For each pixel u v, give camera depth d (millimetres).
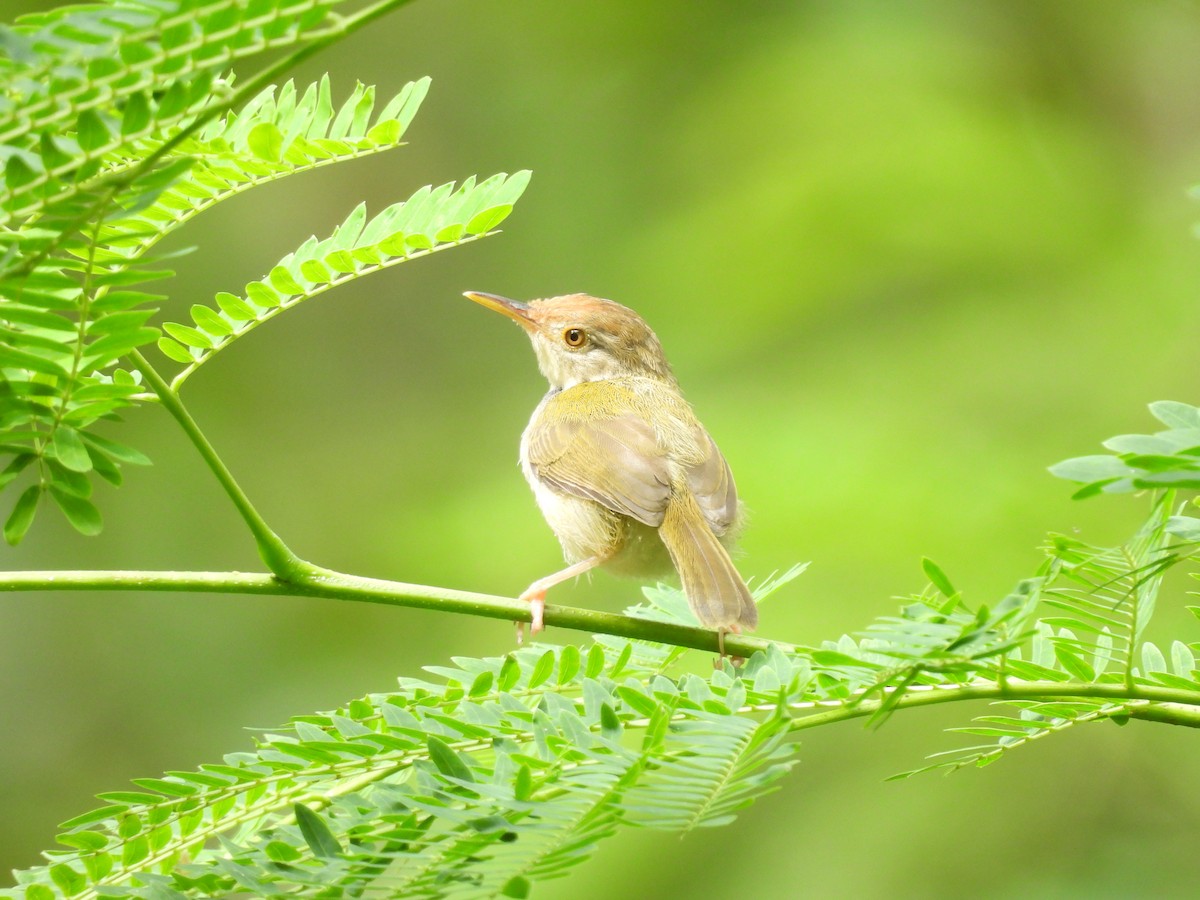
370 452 17906
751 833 12359
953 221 16328
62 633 16344
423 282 19625
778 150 17453
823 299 16141
